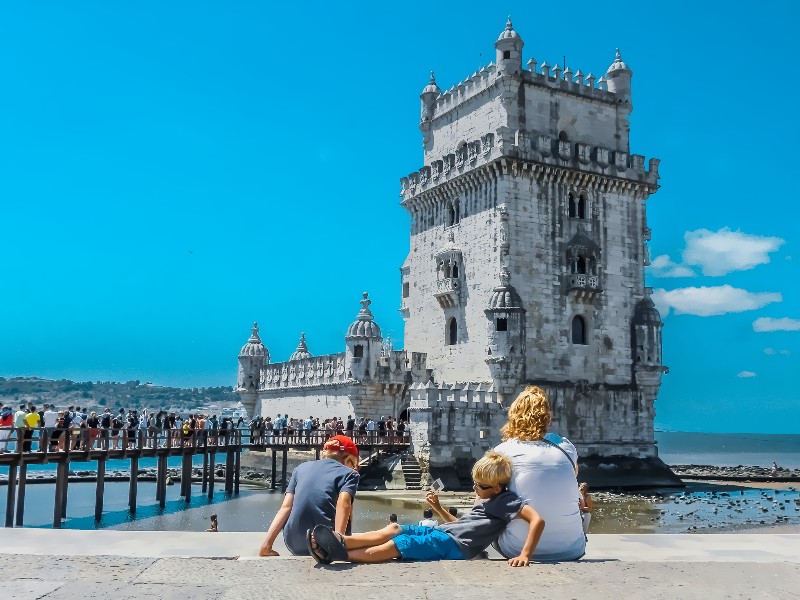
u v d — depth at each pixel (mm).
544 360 56969
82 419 45625
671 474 60656
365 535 10969
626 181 61719
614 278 61000
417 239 66625
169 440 47906
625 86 64250
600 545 13656
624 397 60000
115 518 43188
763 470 91938
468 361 59000
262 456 76000
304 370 74625
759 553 12969
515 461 11320
